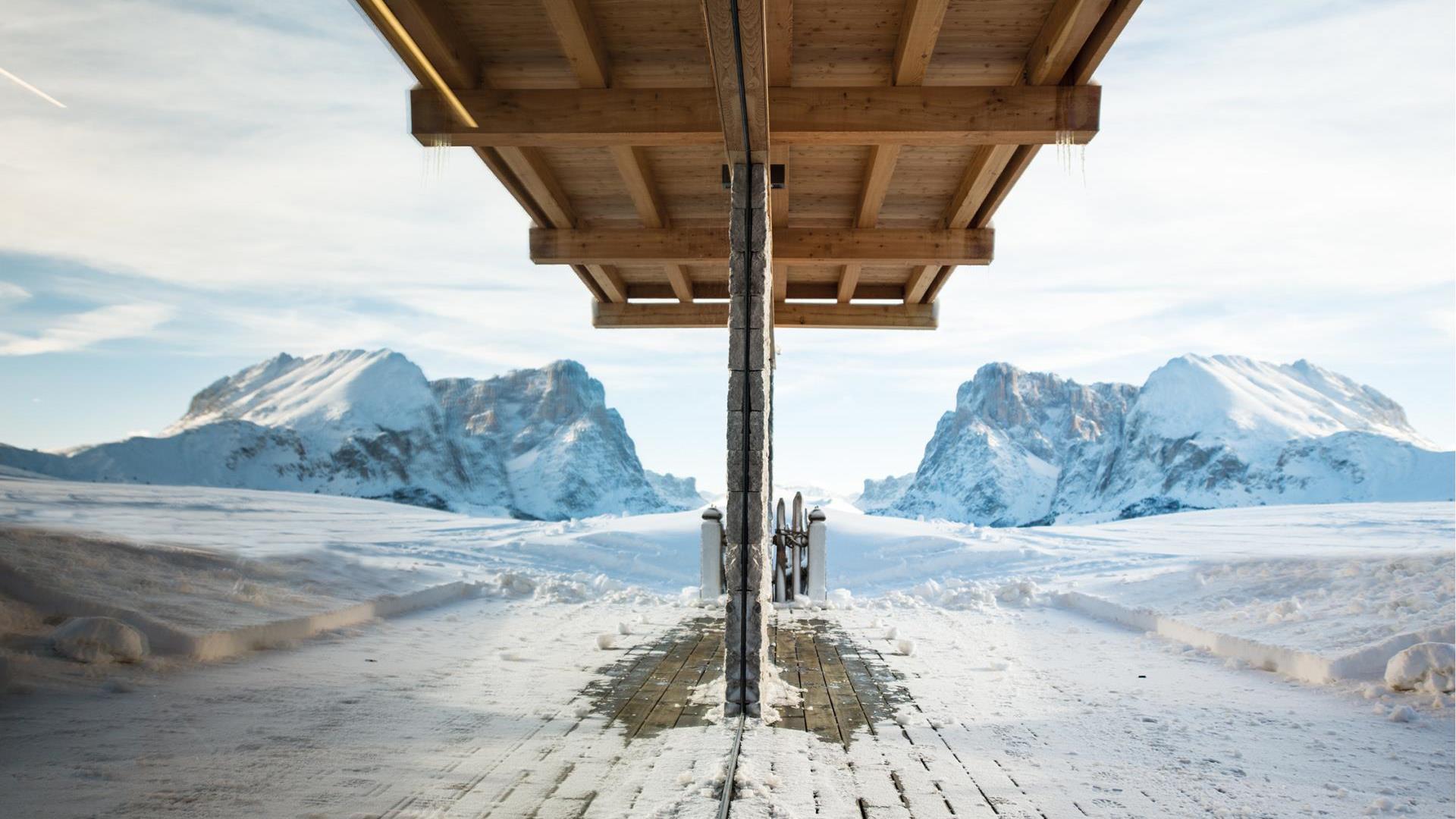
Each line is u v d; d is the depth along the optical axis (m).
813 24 6.29
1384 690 5.52
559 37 6.11
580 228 10.01
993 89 6.58
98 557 7.25
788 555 11.39
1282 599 8.17
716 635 7.58
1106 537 22.16
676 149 8.41
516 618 8.71
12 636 5.34
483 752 4.04
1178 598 9.15
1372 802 3.60
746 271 5.17
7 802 3.12
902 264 9.98
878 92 6.64
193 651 5.77
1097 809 3.48
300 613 7.22
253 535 18.22
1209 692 5.68
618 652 6.78
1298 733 4.71
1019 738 4.54
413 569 10.93
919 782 3.77
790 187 9.11
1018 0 6.02
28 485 35.09
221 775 3.56
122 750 3.84
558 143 6.88
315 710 4.72
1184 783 3.83
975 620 9.12
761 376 5.11
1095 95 6.53
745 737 4.40
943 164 8.55
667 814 3.28
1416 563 8.33
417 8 5.66
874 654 6.97
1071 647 7.47
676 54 6.77
